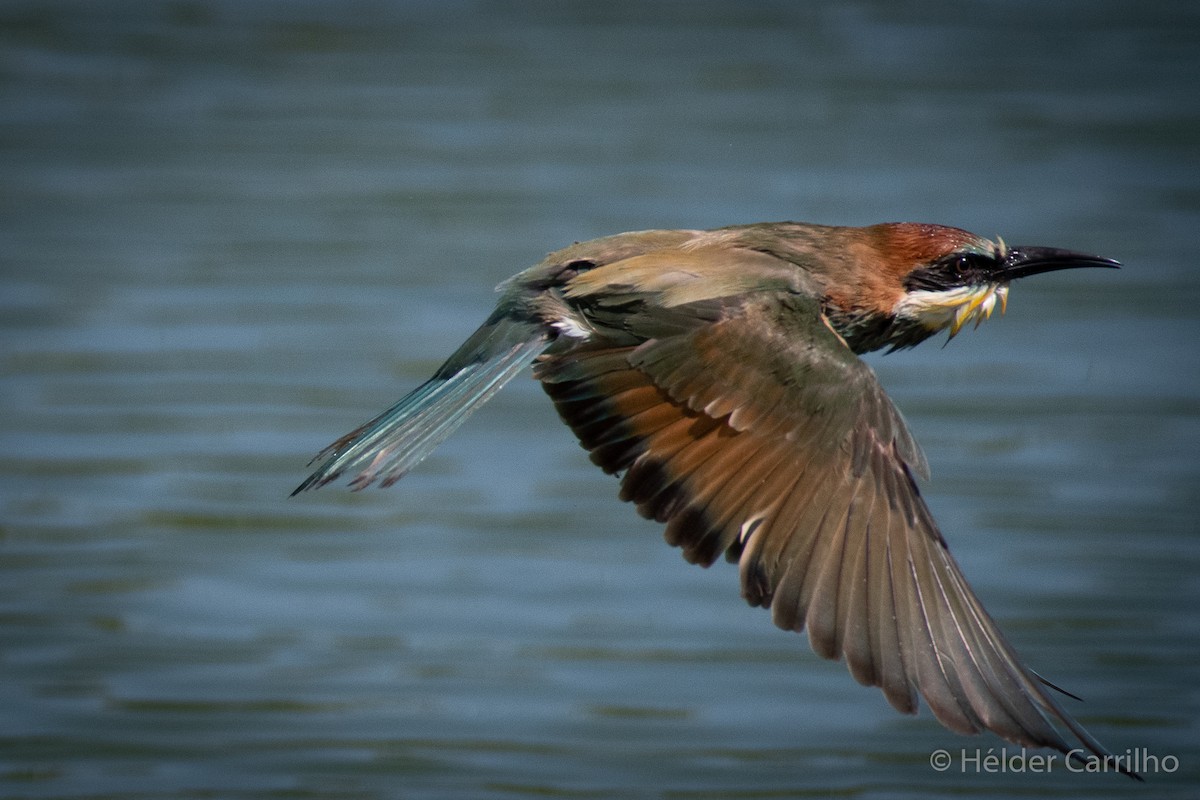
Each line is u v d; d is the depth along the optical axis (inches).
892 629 263.6
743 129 1009.5
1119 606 543.2
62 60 1101.7
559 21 1202.0
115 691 498.6
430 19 1195.9
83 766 464.4
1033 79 1104.8
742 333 287.9
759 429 281.6
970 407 690.2
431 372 713.0
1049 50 1154.7
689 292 293.9
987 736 477.4
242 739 480.7
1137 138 1001.5
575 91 1069.8
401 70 1102.4
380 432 314.8
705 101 1056.2
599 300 301.0
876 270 326.0
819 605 266.8
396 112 1032.8
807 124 1018.7
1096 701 494.0
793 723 487.5
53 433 657.0
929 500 614.5
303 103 1046.4
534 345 316.5
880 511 273.0
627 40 1163.9
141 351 728.3
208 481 623.8
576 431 291.0
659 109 1042.7
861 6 1238.9
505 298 325.4
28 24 1159.6
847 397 281.9
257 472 631.8
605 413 289.9
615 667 514.9
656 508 283.4
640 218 863.7
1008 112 1046.4
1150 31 1186.6
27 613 541.3
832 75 1106.1
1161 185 925.8
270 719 489.1
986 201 900.6
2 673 509.4
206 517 601.6
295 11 1211.2
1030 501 611.5
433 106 1042.1
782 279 301.3
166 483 623.5
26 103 1035.9
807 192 906.1
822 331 292.4
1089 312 782.5
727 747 473.7
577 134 999.6
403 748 473.4
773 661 518.6
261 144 984.3
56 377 703.1
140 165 956.0
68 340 740.0
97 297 784.9
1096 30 1186.6
